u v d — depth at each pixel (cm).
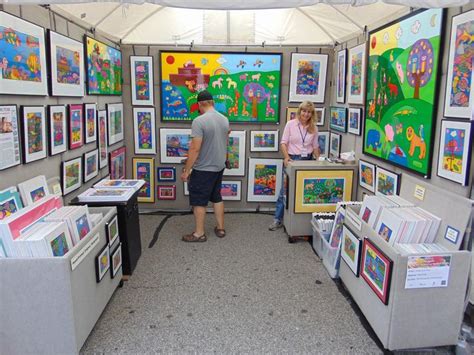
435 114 246
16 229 202
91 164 359
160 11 408
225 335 238
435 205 239
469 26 213
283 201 426
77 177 327
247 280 310
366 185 355
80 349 216
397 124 295
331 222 341
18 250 197
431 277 205
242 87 474
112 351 222
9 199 221
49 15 278
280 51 467
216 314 261
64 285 197
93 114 362
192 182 384
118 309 266
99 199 295
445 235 223
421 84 261
